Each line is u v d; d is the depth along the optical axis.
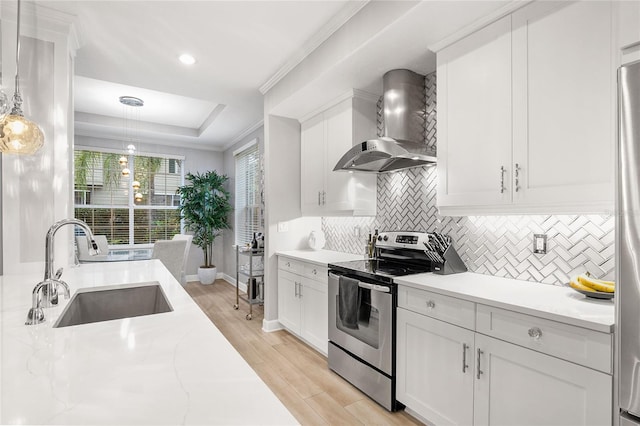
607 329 1.16
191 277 6.16
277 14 2.25
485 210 1.83
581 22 1.43
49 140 2.23
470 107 1.88
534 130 1.59
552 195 1.52
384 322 2.10
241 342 3.24
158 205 6.00
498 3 1.67
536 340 1.38
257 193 5.06
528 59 1.61
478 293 1.64
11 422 0.59
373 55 2.24
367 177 2.98
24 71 2.17
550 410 1.33
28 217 2.19
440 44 2.04
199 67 3.01
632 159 0.99
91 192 5.49
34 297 1.22
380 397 2.13
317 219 3.85
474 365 1.61
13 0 2.11
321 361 2.82
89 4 2.14
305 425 1.96
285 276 3.41
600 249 1.64
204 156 6.43
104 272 2.22
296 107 3.29
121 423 0.59
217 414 0.62
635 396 1.01
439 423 1.78
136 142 5.84
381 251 2.77
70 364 0.83
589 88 1.41
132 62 2.90
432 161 2.37
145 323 1.16
